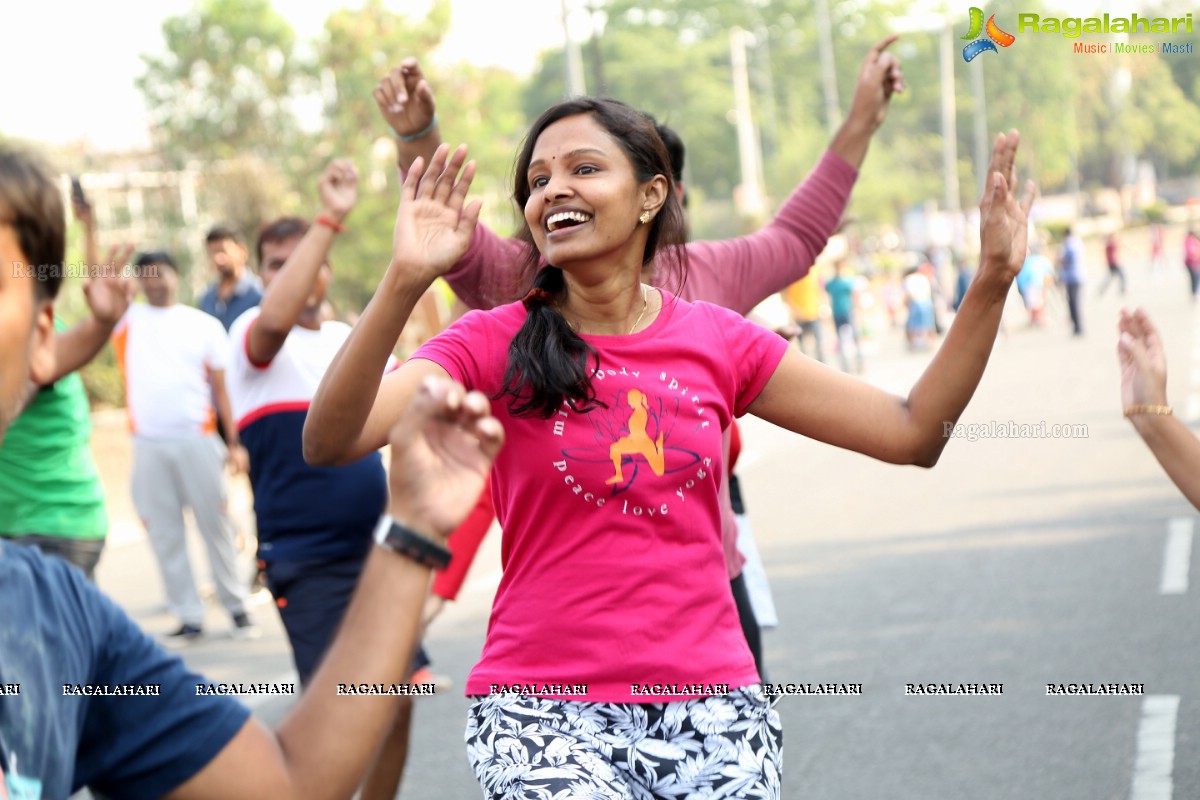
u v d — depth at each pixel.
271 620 8.57
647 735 2.76
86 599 1.61
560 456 2.76
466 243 2.40
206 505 8.03
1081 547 8.29
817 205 4.29
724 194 86.44
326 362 4.79
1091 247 71.19
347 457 2.58
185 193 26.62
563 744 2.72
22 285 1.54
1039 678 5.80
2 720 1.47
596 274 2.93
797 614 7.33
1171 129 77.19
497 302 3.87
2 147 1.56
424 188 2.42
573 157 2.90
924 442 2.95
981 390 17.59
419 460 1.63
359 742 1.61
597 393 2.79
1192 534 8.33
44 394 5.22
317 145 28.92
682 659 2.77
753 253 4.16
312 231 4.77
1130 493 9.90
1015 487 10.69
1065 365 20.33
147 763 1.60
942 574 7.95
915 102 79.31
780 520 10.38
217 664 7.39
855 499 10.98
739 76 55.06
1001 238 2.82
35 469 5.27
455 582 4.59
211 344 8.07
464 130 31.06
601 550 2.77
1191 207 70.00
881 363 25.44
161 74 27.73
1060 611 6.85
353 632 1.62
